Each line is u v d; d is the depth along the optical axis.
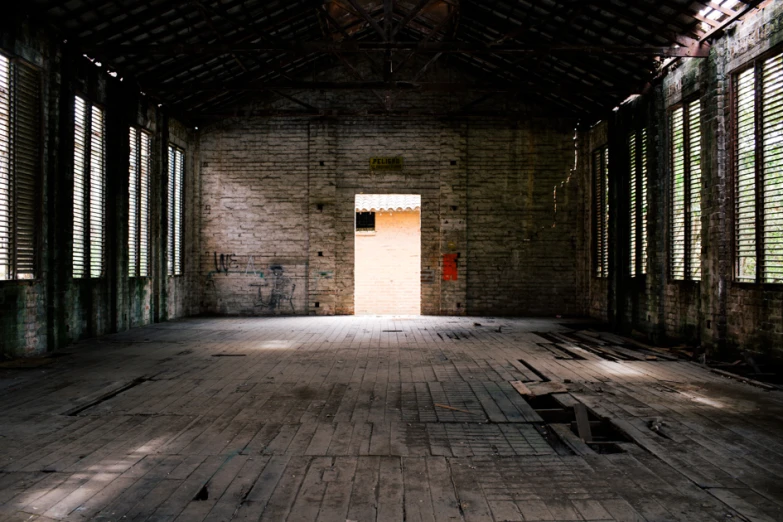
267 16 11.37
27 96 8.70
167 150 13.69
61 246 9.44
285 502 3.20
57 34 9.28
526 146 15.83
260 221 15.82
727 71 8.41
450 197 15.78
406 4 12.05
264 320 14.34
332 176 15.77
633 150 11.83
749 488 3.43
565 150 15.78
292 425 4.77
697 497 3.29
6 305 8.11
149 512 3.06
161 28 10.50
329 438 4.41
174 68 11.98
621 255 12.12
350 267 15.80
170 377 6.85
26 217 8.67
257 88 11.58
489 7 11.30
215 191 15.85
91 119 10.46
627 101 12.03
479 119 15.84
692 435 4.48
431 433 4.56
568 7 9.73
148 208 13.09
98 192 10.87
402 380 6.67
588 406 5.38
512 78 14.46
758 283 7.68
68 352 8.86
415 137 15.85
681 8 8.53
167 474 3.63
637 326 11.28
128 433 4.55
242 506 3.14
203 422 4.87
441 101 15.84
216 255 15.82
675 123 10.14
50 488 3.39
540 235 15.78
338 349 9.21
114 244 11.22
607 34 10.27
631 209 11.91
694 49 8.77
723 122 8.48
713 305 8.55
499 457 3.99
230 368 7.45
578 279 15.70
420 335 11.18
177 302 14.81
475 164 15.84
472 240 15.84
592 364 7.79
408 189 15.84
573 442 4.34
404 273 18.03
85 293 10.34
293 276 15.77
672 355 8.65
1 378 6.79
